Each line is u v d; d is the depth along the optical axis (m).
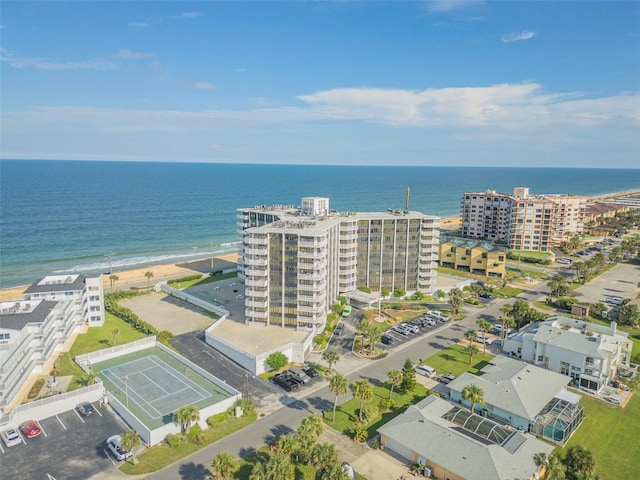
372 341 107.81
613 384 97.56
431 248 153.88
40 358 98.69
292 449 66.44
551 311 143.00
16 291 169.12
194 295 155.62
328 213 158.88
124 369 100.88
